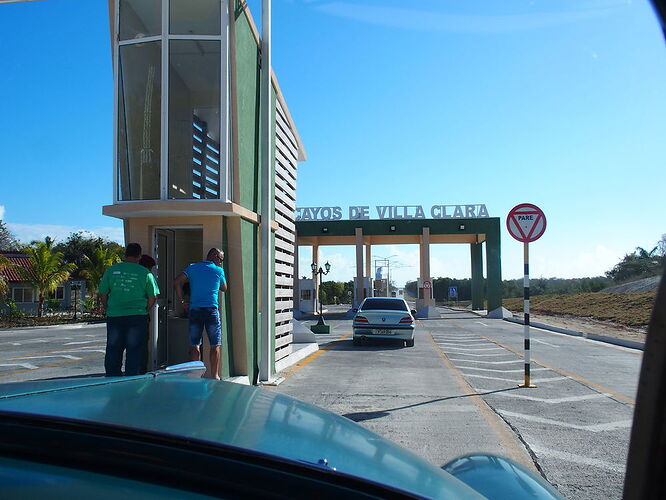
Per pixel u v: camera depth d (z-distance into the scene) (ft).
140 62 25.81
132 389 6.46
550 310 122.83
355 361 39.27
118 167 25.53
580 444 18.57
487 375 33.37
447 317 120.37
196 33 25.45
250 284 27.27
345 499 4.54
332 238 141.38
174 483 4.27
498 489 7.44
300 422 6.26
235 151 25.44
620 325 78.48
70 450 4.44
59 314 119.34
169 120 25.27
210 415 5.51
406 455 6.73
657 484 4.67
